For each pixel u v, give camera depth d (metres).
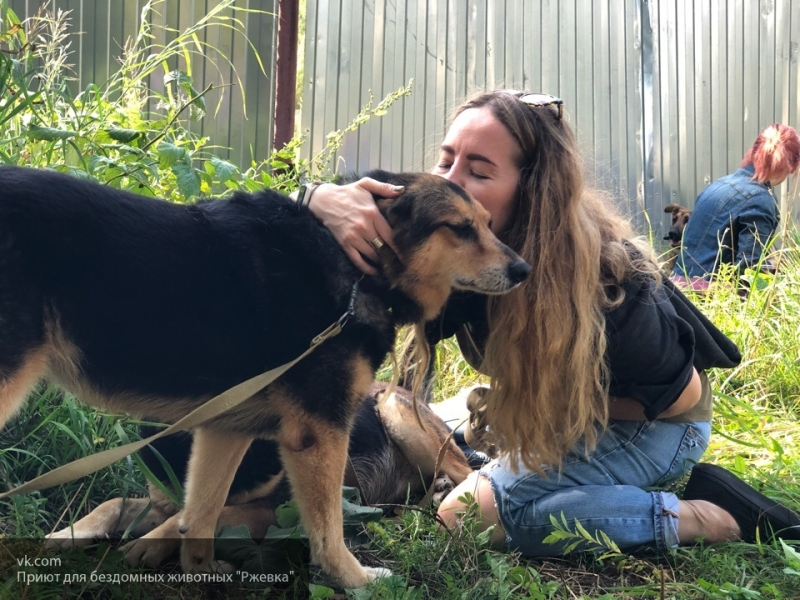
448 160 2.83
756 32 7.39
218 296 2.34
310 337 2.39
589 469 2.82
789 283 5.28
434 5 6.30
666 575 2.50
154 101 5.09
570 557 2.68
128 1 5.05
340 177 2.77
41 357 2.21
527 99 2.71
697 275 5.86
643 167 7.14
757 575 2.46
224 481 2.45
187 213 2.41
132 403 2.38
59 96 3.61
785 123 7.53
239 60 5.45
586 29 6.84
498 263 2.54
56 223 2.17
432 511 2.89
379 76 6.16
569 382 2.63
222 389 2.40
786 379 4.63
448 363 4.63
